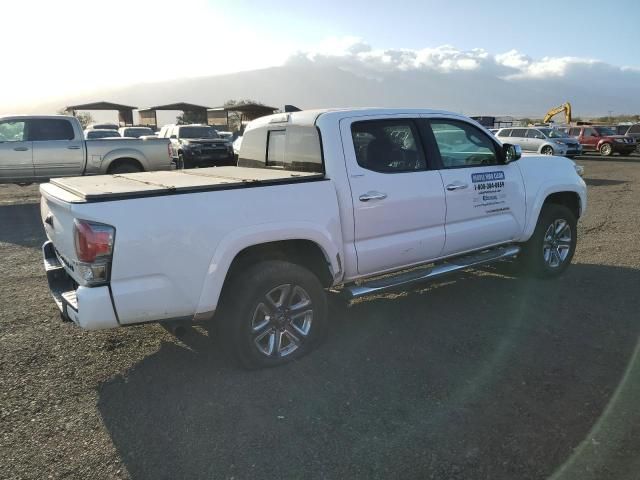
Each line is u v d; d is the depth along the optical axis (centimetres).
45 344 438
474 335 440
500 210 524
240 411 332
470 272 619
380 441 298
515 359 394
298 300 400
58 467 281
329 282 425
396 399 342
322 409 332
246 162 545
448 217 480
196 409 335
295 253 430
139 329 469
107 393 358
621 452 282
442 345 423
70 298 362
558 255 593
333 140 417
